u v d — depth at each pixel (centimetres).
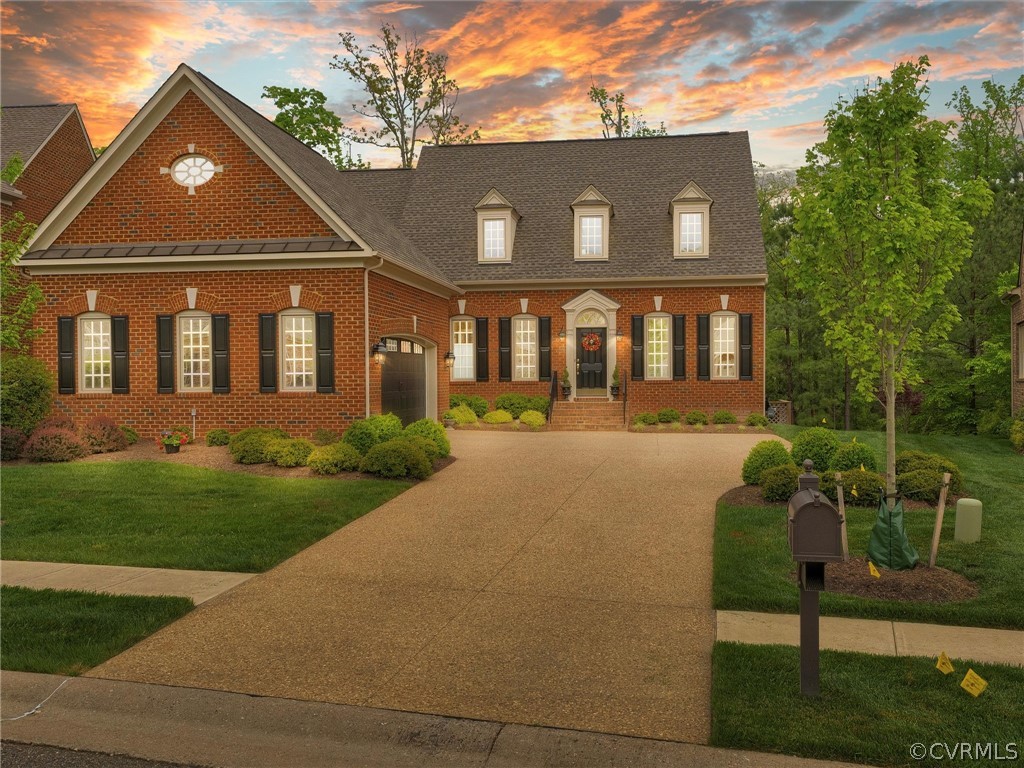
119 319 1812
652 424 2452
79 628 694
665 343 2594
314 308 1730
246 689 576
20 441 1581
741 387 2539
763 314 2527
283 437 1644
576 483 1398
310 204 1747
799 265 1023
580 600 784
